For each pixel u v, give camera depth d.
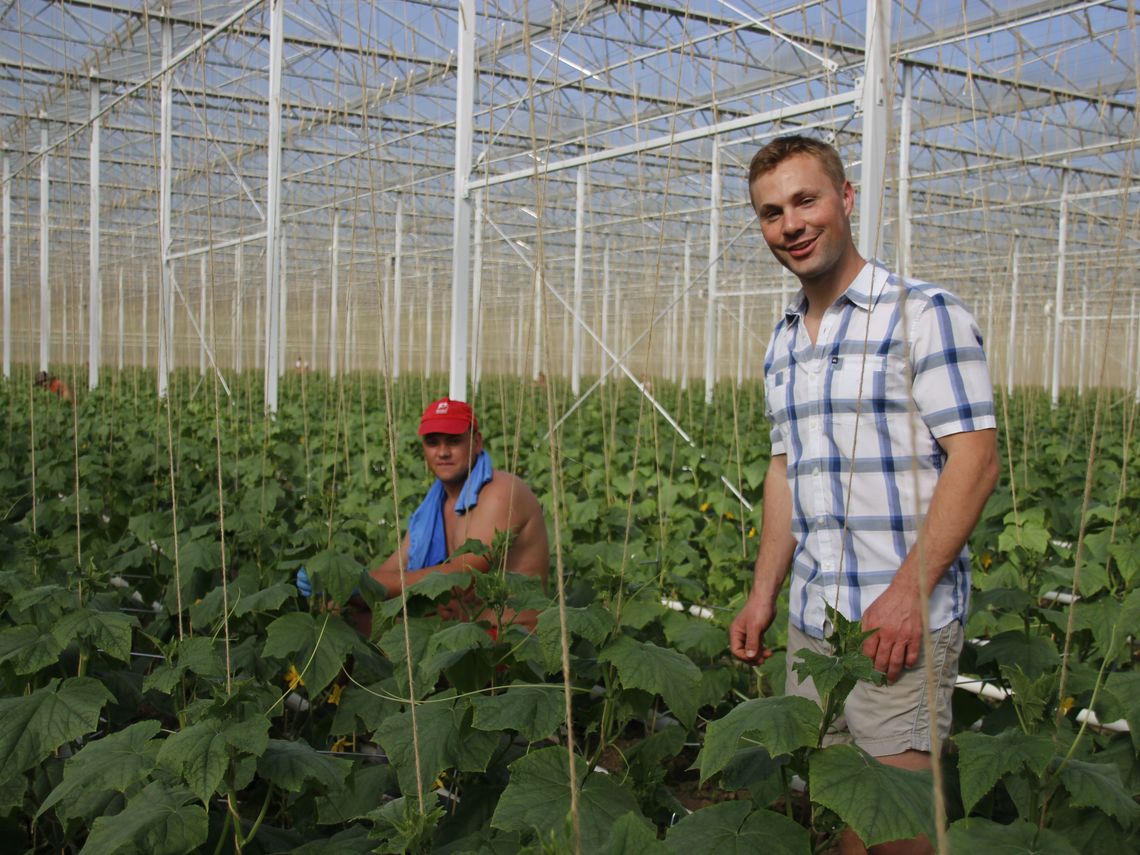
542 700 3.18
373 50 5.14
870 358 3.06
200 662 3.73
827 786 2.40
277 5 11.88
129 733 3.23
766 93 19.00
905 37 16.20
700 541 7.32
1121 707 3.23
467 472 5.11
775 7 16.73
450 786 4.00
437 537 5.17
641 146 9.55
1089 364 33.03
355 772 3.90
